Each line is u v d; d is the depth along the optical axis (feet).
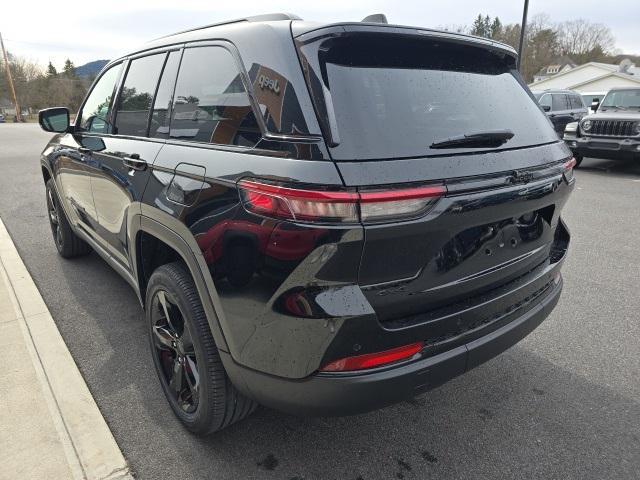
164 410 7.99
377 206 5.02
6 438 7.14
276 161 5.32
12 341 9.77
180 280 6.84
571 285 13.26
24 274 13.28
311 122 5.22
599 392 8.65
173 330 7.31
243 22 6.83
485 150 6.12
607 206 22.98
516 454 7.20
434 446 7.36
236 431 7.59
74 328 10.54
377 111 5.57
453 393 8.64
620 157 31.89
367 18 6.63
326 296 5.17
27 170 33.30
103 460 6.82
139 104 8.61
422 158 5.47
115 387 8.55
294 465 6.93
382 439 7.49
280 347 5.51
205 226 6.00
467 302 6.32
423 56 6.49
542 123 7.59
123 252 9.42
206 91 6.75
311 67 5.45
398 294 5.56
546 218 7.43
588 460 7.09
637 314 11.52
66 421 7.51
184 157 6.70
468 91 6.68
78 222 12.21
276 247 5.22
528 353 9.90
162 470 6.77
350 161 5.08
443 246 5.76
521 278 7.21
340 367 5.36
